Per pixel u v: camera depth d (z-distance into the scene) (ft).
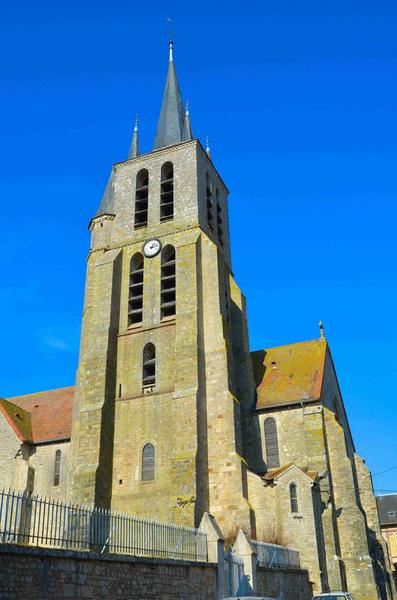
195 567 72.95
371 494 148.87
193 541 79.10
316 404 140.97
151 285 153.48
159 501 124.98
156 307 149.48
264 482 125.49
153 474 129.18
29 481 148.25
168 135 183.52
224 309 154.10
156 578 64.44
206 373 138.31
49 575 50.16
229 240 189.16
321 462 132.87
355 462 153.69
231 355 147.02
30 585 48.06
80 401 145.48
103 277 155.84
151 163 175.01
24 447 152.66
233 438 129.08
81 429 134.82
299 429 140.36
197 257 151.23
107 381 140.77
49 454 151.84
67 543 59.72
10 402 171.83
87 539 62.80
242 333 159.22
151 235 161.07
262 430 143.95
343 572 122.93
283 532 119.34
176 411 129.59
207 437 131.23
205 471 126.21
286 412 143.64
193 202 161.58
